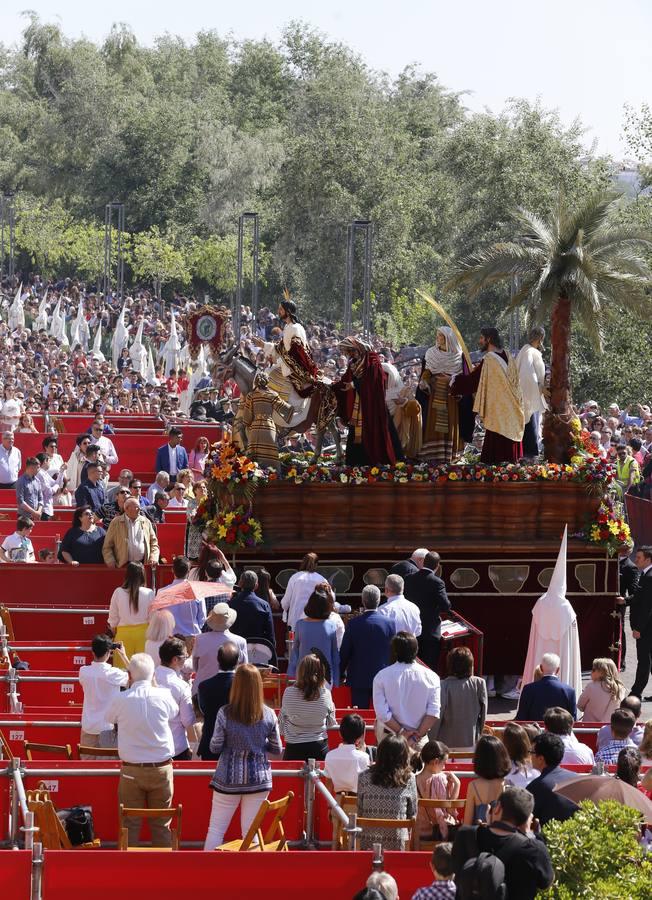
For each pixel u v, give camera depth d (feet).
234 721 76.02
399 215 606.96
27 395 310.86
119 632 117.08
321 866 61.36
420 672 86.17
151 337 497.87
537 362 140.97
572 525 140.97
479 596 139.74
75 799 80.79
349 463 142.10
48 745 84.79
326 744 85.10
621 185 414.62
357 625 103.55
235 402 144.66
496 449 142.51
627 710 83.41
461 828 55.57
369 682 102.83
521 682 140.05
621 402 316.81
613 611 142.10
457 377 141.90
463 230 451.53
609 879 55.01
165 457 208.74
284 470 137.39
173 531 165.99
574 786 64.34
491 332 141.69
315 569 128.98
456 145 449.06
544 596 122.52
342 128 638.12
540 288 146.72
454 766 79.15
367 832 69.62
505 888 52.60
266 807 71.77
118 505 159.94
